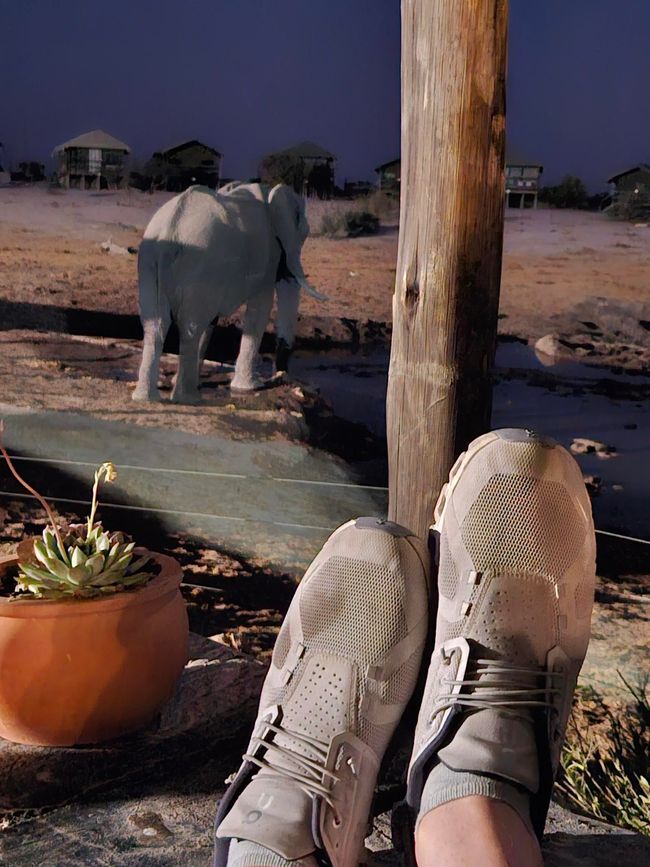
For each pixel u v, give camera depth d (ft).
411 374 5.46
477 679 4.19
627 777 6.76
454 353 5.33
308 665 4.45
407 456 5.57
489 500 4.71
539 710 4.09
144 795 4.93
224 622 9.79
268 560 10.82
